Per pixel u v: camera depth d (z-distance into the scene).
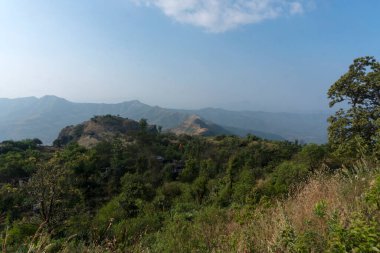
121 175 56.16
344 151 19.55
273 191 18.22
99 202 44.16
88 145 106.81
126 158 62.56
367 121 18.66
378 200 3.73
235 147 71.25
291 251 3.75
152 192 40.56
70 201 29.61
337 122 21.22
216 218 11.26
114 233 14.73
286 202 7.65
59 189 26.62
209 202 31.06
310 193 6.48
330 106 22.42
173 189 42.91
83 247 7.45
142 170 59.19
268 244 4.46
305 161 24.02
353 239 3.02
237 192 25.94
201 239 7.69
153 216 21.30
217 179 44.69
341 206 4.43
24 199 27.69
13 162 51.25
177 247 8.02
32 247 4.90
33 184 24.77
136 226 17.12
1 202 27.42
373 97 20.80
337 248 3.03
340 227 3.19
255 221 6.85
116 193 48.06
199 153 71.62
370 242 2.86
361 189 5.16
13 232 13.90
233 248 5.50
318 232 3.82
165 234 10.38
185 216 16.09
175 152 77.50
